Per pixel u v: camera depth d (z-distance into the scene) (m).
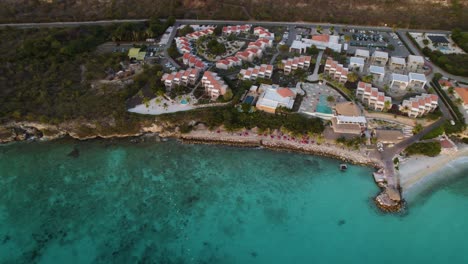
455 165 130.88
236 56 176.88
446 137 139.75
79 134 143.12
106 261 104.25
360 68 171.75
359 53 180.88
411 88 159.00
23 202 120.69
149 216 116.88
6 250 106.62
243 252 106.06
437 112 144.50
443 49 190.25
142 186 126.81
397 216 114.88
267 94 152.25
